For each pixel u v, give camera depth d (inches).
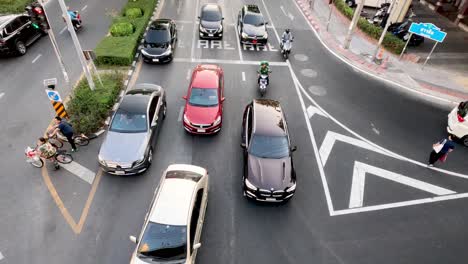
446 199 423.8
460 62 755.4
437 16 1032.2
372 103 600.4
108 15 863.7
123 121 439.8
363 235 372.2
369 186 434.6
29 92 559.8
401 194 426.6
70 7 891.4
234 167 446.6
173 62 678.5
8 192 389.7
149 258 296.5
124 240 348.2
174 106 553.0
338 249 356.2
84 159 442.3
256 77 653.9
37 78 596.1
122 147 413.7
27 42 674.2
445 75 698.8
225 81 631.8
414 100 615.5
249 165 400.8
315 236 367.6
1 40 609.6
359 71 701.9
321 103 591.8
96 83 565.3
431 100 617.3
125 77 617.0
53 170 422.6
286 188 380.5
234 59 710.5
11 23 632.4
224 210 387.2
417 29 674.2
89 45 710.5
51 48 692.1
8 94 550.0
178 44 749.9
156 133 468.4
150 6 872.9
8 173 413.1
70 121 473.1
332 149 490.9
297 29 884.0
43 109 525.3
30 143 459.5
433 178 453.7
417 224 389.4
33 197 386.3
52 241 342.0
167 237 301.7
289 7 1036.5
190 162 448.1
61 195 390.9
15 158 434.3
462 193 433.7
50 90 438.3
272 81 645.9
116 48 660.7
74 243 341.7
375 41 829.2
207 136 498.6
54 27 778.2
